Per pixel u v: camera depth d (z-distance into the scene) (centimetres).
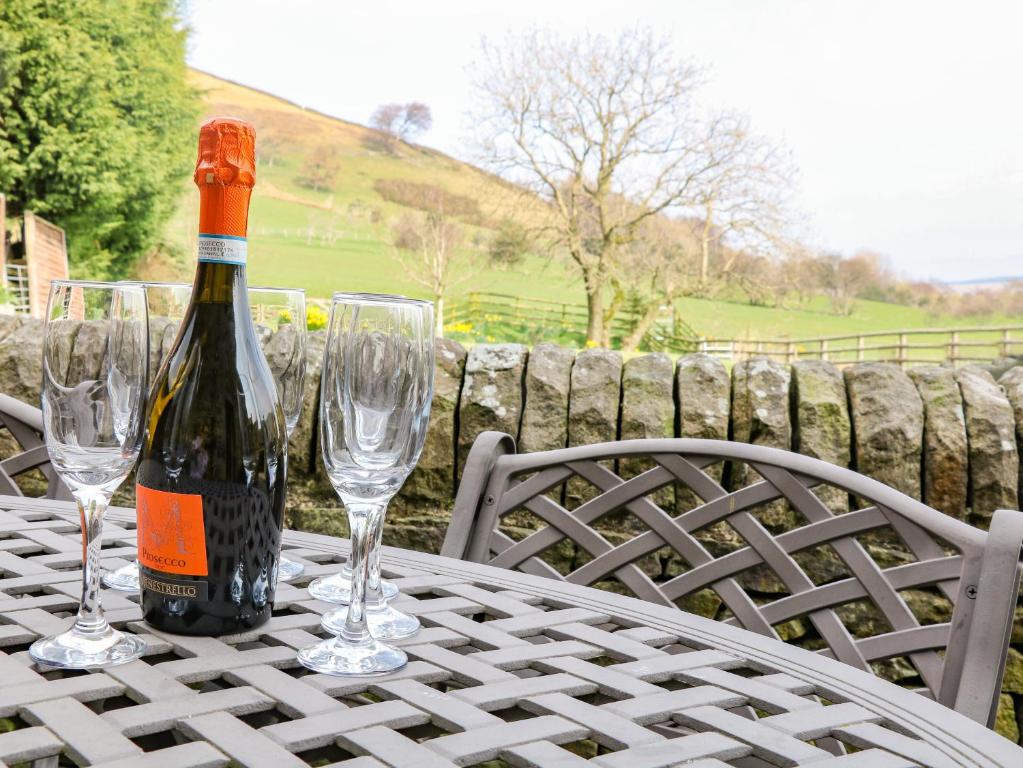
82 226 1457
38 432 108
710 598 178
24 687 48
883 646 74
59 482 106
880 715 52
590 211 1513
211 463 57
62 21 1402
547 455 95
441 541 189
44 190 1417
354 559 56
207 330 60
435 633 62
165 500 57
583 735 47
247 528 58
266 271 2278
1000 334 1507
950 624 71
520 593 73
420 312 54
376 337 53
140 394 54
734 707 53
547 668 57
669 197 1480
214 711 46
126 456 54
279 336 89
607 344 1534
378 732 45
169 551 57
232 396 59
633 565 88
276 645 58
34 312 1138
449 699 50
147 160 1488
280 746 43
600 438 185
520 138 1498
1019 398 177
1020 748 49
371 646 56
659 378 188
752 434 182
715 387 186
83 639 54
